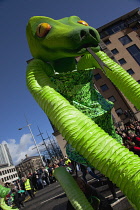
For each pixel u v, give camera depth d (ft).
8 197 33.42
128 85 6.68
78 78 6.03
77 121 4.43
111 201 11.53
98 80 80.43
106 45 85.66
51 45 5.68
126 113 73.26
